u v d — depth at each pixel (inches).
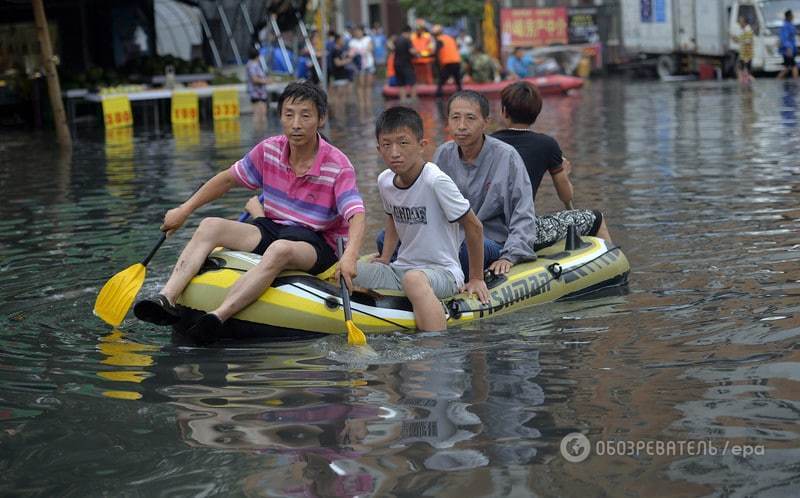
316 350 224.8
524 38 1576.0
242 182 260.1
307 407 184.7
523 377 198.4
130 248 342.6
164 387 199.5
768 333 219.8
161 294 237.1
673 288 267.1
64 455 166.6
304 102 244.7
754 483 148.3
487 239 275.0
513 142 293.4
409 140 247.3
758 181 439.2
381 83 1546.5
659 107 904.9
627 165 517.0
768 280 267.0
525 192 273.1
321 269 251.0
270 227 255.9
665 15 1392.7
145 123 936.9
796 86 1083.9
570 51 1510.8
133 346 231.3
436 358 214.7
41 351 227.3
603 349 215.9
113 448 168.7
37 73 956.6
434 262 254.2
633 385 190.7
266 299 237.0
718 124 718.5
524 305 258.8
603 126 748.0
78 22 1005.2
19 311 263.3
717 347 212.2
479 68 1259.8
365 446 165.3
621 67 1533.0
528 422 173.6
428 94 1202.0
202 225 248.5
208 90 965.8
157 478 156.3
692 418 172.9
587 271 272.1
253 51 957.2
